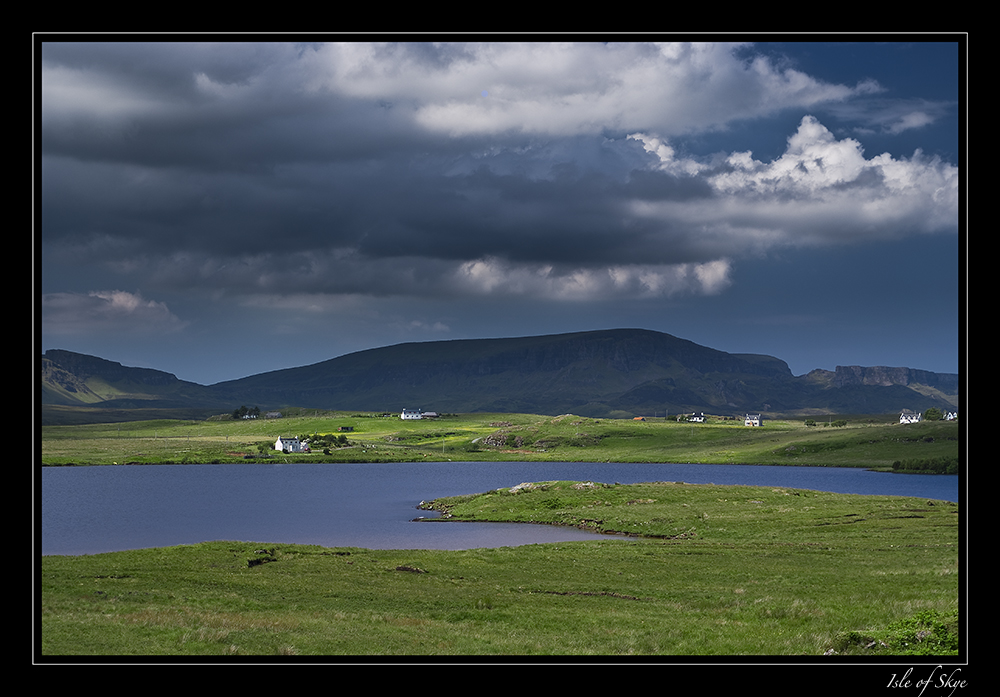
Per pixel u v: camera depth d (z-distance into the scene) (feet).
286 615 133.08
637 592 166.20
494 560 213.66
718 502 363.15
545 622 134.00
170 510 503.20
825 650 107.04
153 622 119.44
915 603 137.39
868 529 271.08
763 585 173.68
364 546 320.29
